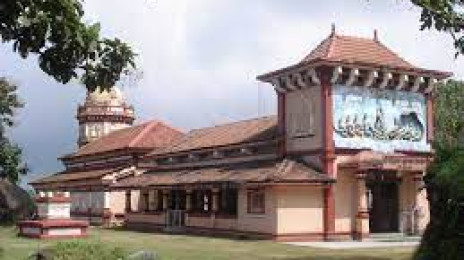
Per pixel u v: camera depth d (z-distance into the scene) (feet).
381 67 110.52
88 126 226.99
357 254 81.30
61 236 113.80
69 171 215.51
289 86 115.75
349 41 117.19
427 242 52.60
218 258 77.00
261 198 109.91
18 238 113.70
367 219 107.14
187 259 75.61
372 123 111.75
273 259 75.82
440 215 51.55
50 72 28.96
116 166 180.34
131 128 201.57
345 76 109.81
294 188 106.22
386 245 96.32
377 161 104.12
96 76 30.76
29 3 26.66
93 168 200.23
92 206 177.47
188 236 121.08
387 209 112.88
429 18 38.01
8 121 152.56
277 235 104.73
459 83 161.38
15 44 27.58
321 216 107.34
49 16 27.20
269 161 119.24
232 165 131.13
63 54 28.50
